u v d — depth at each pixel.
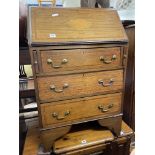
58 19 0.83
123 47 0.90
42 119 0.86
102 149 1.04
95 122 1.14
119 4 1.33
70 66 0.82
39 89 0.81
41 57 0.76
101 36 0.85
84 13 0.90
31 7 0.84
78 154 0.98
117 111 1.02
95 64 0.87
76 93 0.88
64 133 0.93
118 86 0.97
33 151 0.97
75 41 0.79
